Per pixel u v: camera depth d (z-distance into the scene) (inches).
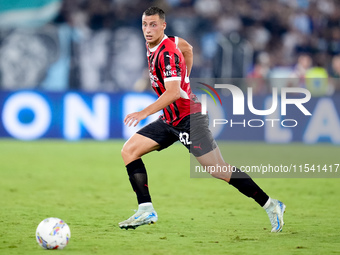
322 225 897.5
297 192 1300.4
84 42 3031.5
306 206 1104.8
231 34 2859.3
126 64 3058.6
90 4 3093.0
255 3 3221.0
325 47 3282.5
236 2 3196.4
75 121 2396.7
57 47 3011.8
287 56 3238.2
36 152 2009.1
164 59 785.6
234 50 2778.1
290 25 3255.4
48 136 2394.2
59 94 2391.7
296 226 887.7
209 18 3152.1
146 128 842.8
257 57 3053.6
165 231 837.8
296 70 2797.7
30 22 3029.0
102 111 2405.3
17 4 3011.8
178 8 3149.6
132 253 679.7
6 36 3006.9
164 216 978.7
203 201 1158.3
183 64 809.5
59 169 1630.2
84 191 1273.4
